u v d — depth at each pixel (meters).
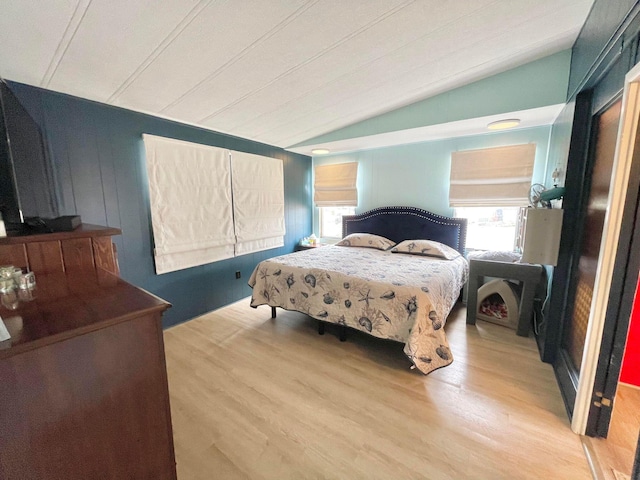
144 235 2.65
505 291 2.79
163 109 2.47
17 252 1.15
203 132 3.07
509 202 3.13
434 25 1.69
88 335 0.74
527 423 1.60
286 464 1.38
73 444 0.75
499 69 2.40
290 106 2.66
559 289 2.07
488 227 3.43
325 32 1.64
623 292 1.35
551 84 2.24
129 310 0.82
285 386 1.96
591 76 1.63
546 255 2.05
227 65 1.87
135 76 1.90
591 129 1.81
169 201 2.76
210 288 3.31
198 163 2.99
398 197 3.99
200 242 3.07
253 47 1.71
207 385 1.97
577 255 1.90
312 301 2.60
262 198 3.81
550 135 2.90
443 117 2.80
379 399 1.82
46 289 1.01
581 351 1.66
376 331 2.21
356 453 1.43
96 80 1.92
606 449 1.42
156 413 0.91
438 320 2.07
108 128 2.35
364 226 4.24
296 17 1.49
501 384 1.94
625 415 1.64
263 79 2.11
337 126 3.43
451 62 2.17
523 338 2.60
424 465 1.36
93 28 1.41
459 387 1.92
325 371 2.13
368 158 4.20
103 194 2.35
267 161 3.84
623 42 1.24
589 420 1.49
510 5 1.58
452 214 3.59
